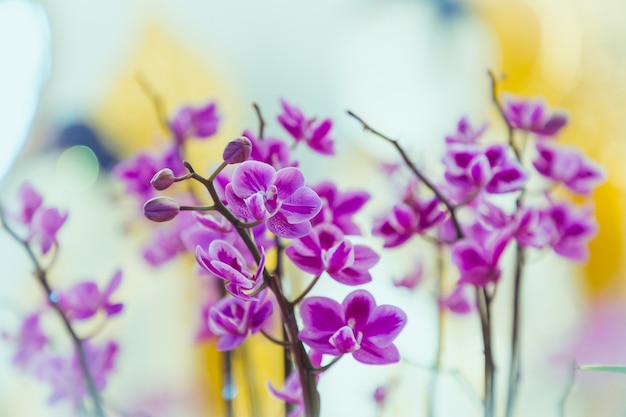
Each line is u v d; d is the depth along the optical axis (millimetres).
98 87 1877
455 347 1030
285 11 2100
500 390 1162
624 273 1797
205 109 834
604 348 1642
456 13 1865
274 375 895
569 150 787
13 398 1119
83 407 793
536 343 1570
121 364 1446
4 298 1276
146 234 983
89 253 1574
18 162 1528
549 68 1960
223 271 591
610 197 1826
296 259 637
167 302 1557
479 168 693
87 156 1676
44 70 1132
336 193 699
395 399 909
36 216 755
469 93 1839
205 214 662
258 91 2033
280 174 605
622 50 1981
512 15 1913
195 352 1484
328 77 2002
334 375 1027
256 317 650
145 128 1831
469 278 687
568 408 1250
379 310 631
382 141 1694
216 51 2039
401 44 1852
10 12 1097
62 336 988
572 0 1973
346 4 1963
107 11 1898
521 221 700
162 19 1966
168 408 1429
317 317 629
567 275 1767
